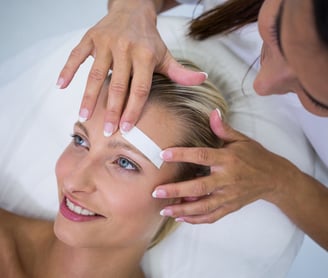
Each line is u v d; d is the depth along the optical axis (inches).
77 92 50.1
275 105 49.8
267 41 31.2
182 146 38.2
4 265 44.3
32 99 50.4
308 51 27.4
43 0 68.4
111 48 35.7
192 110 38.7
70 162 39.2
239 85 49.4
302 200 46.1
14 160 49.2
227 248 48.7
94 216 38.9
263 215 48.7
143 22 38.5
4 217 46.5
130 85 35.9
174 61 37.7
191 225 48.5
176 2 55.2
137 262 44.3
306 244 61.6
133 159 36.5
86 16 68.9
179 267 48.4
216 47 50.3
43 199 49.1
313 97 30.3
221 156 37.4
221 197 39.3
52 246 44.7
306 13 26.6
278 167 43.8
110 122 34.8
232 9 46.5
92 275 43.9
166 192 36.2
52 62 51.3
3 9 67.1
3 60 65.5
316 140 48.6
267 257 48.9
